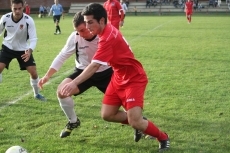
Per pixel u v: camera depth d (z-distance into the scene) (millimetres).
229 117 6859
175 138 5871
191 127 6367
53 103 7938
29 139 5844
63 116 7039
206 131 6160
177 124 6523
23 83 9852
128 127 6418
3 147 5508
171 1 54031
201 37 21469
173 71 11242
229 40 19703
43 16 48188
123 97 5102
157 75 10664
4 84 9750
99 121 6727
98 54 4688
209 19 38562
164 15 47750
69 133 5891
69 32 25312
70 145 5609
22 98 8312
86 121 6730
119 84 5102
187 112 7184
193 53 14977
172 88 9133
